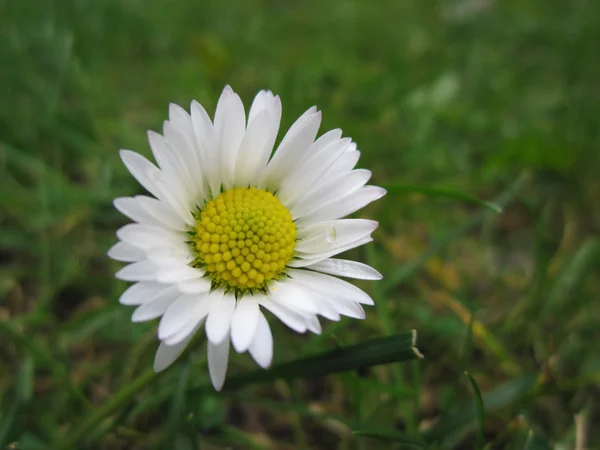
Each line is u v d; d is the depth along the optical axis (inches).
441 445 2.0
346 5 5.0
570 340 2.5
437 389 2.3
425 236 3.1
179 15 4.4
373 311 2.4
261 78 3.9
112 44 3.9
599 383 2.3
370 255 2.4
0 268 2.6
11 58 3.3
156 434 2.0
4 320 2.2
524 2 5.3
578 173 3.2
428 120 3.5
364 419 2.1
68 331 2.2
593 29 4.2
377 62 4.3
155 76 3.8
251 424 2.2
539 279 2.5
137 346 2.2
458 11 5.0
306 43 4.5
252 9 4.9
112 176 2.9
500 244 3.1
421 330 2.5
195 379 2.0
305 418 2.2
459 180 3.3
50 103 3.0
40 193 2.7
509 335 2.5
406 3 5.2
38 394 2.2
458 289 2.8
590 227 3.1
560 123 3.6
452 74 4.1
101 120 3.2
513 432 1.9
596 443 2.1
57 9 3.7
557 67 4.2
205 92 3.6
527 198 3.2
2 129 3.0
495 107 3.9
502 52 4.5
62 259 2.6
